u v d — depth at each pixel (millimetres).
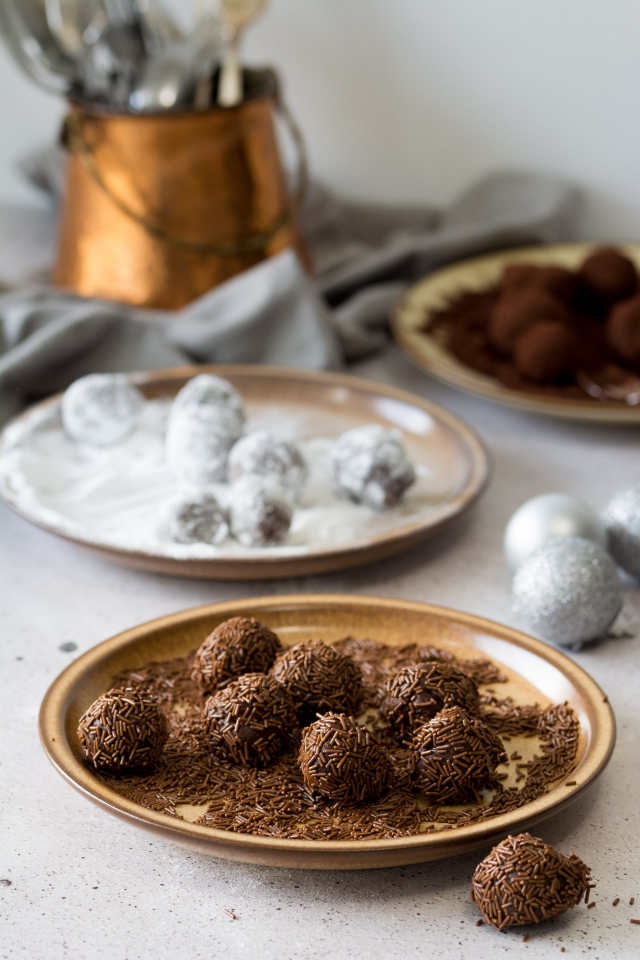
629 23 1236
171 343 1113
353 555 902
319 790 770
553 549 870
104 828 781
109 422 1004
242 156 1152
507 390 1050
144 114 1121
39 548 966
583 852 768
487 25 1266
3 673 864
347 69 1312
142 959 728
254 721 791
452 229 1289
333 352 1118
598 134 1280
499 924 733
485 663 844
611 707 821
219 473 976
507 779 787
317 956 729
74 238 1184
